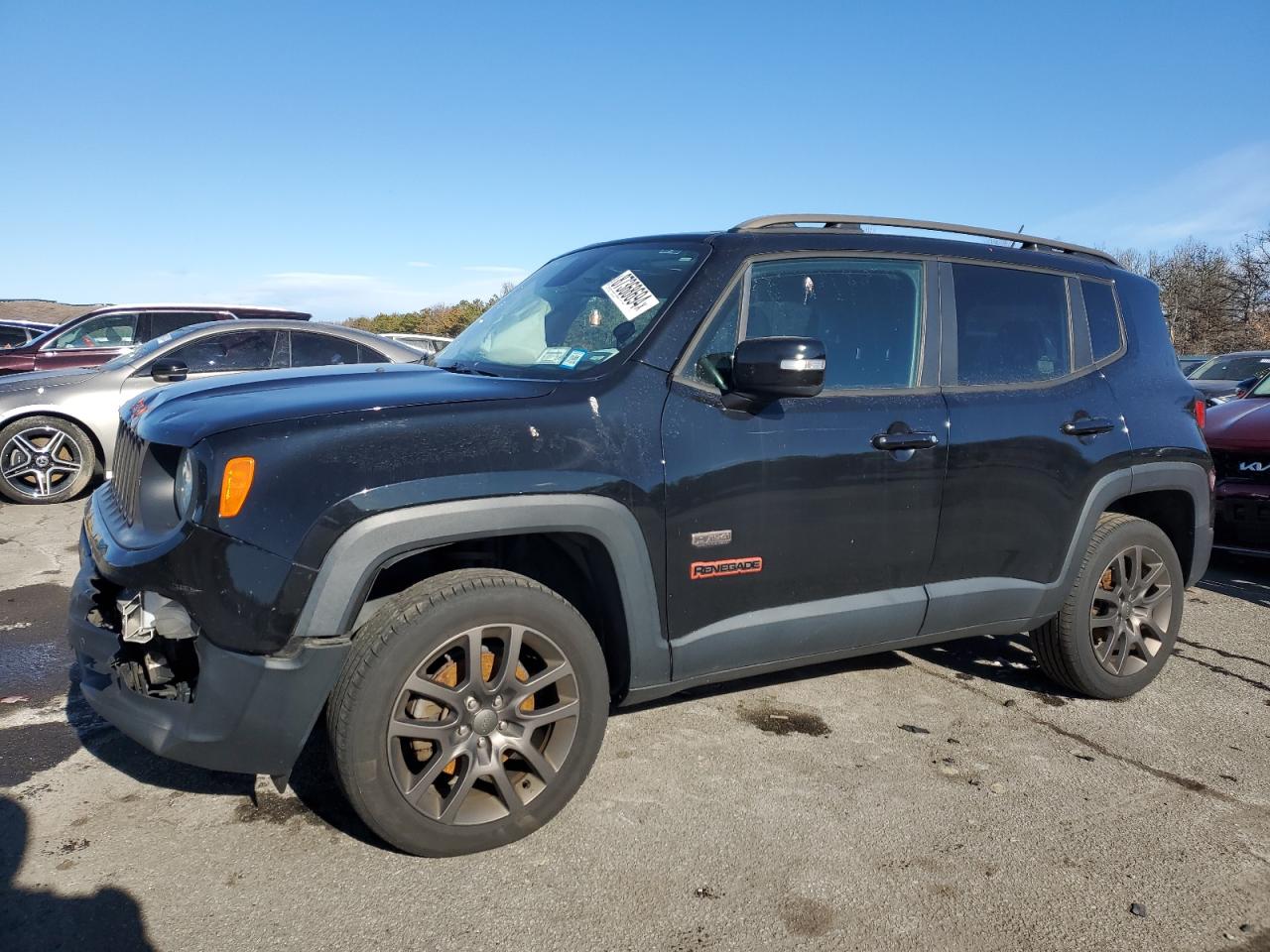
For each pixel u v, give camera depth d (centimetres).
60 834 265
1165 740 359
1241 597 580
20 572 559
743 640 300
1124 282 415
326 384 288
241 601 230
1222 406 661
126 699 251
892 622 332
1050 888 256
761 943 228
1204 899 254
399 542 238
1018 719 374
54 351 1005
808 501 305
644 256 339
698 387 293
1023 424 353
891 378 334
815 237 333
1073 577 375
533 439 260
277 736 238
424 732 247
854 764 327
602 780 307
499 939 225
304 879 246
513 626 256
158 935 222
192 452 240
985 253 371
